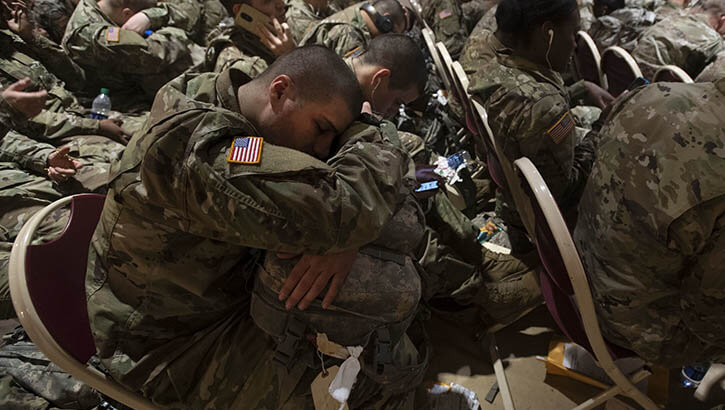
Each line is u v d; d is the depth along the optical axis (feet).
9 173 7.16
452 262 5.88
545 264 4.39
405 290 3.91
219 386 3.95
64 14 9.59
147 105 10.14
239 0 7.32
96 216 4.35
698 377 5.47
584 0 10.83
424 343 5.90
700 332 3.50
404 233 3.99
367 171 3.31
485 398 5.66
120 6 9.80
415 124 9.25
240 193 2.98
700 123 3.16
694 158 3.12
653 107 3.39
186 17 11.25
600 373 5.59
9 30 8.63
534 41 5.57
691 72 9.07
